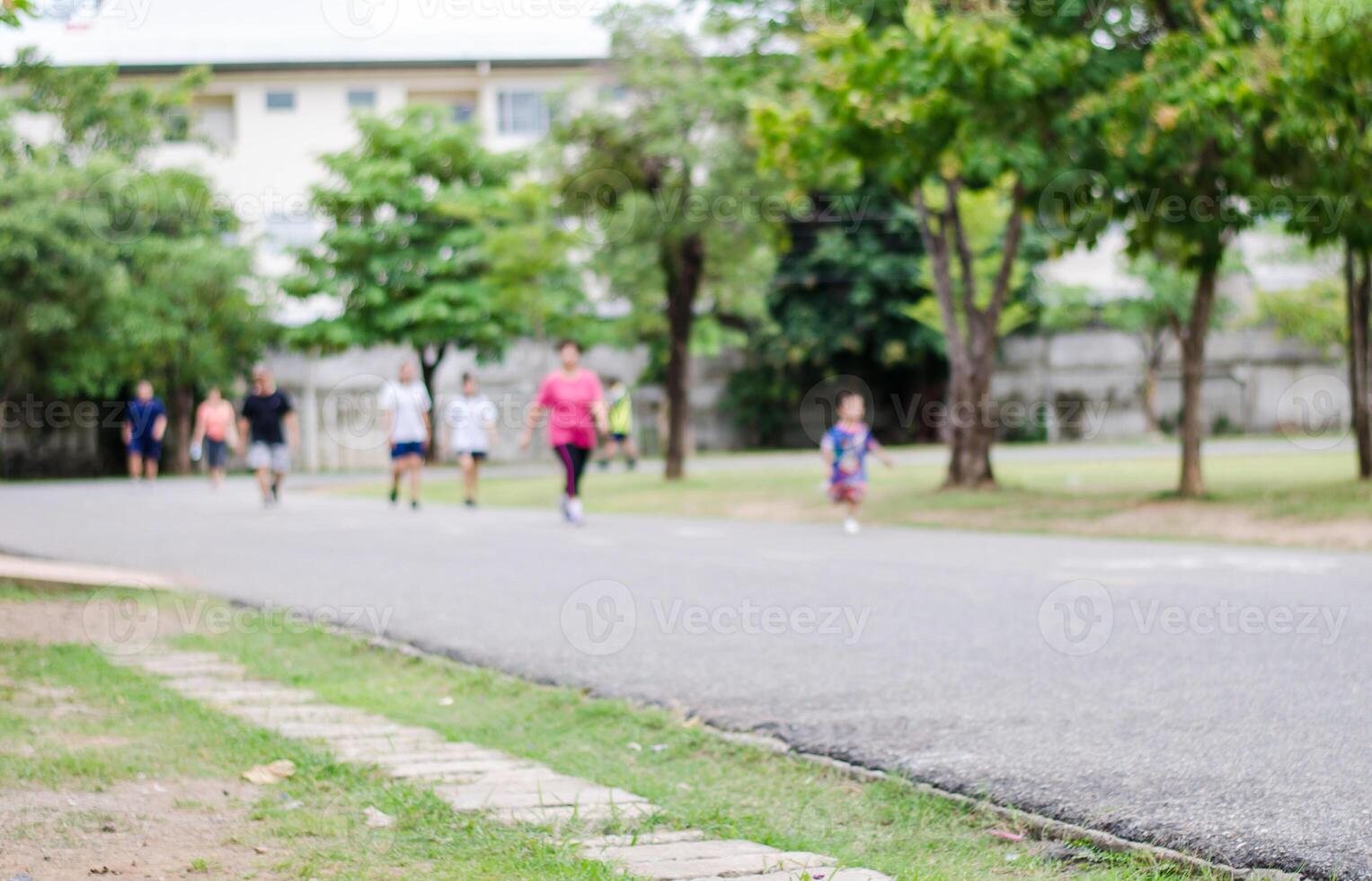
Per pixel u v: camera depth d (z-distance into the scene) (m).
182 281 51.06
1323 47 19.36
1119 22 22.39
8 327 47.94
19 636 12.40
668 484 32.91
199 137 55.28
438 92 64.25
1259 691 9.11
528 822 6.53
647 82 32.44
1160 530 20.00
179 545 20.28
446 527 23.09
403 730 8.91
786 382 60.94
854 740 8.29
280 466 28.73
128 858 5.89
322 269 52.12
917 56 20.83
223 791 7.18
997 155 20.70
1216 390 58.53
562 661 11.17
